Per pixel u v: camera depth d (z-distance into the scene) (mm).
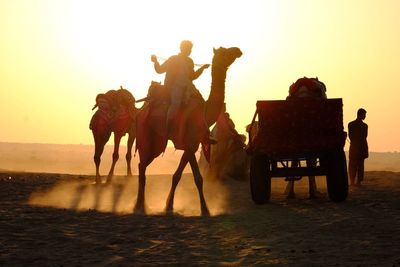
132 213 13977
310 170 15797
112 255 9375
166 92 14117
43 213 13766
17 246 10016
